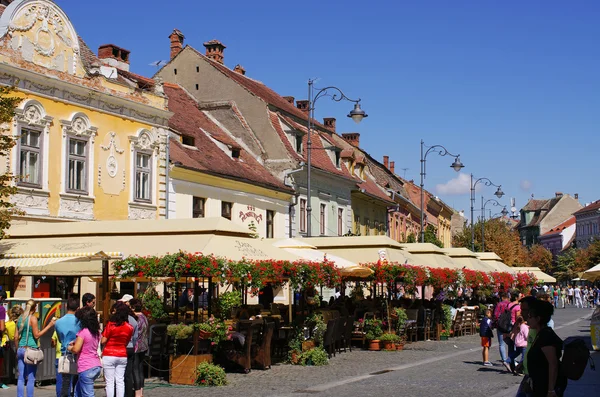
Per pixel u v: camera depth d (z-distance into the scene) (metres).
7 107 18.66
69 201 25.34
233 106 42.06
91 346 11.69
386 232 61.41
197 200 32.50
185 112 39.19
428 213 80.00
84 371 11.58
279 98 51.81
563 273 122.31
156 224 18.22
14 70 23.09
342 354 23.45
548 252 141.00
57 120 25.00
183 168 30.86
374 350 24.77
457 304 36.41
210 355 16.91
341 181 48.78
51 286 24.62
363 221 54.88
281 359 21.34
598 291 71.50
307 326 20.94
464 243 84.69
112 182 27.41
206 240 17.19
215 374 16.20
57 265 19.94
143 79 35.38
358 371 18.81
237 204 35.41
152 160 29.53
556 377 8.32
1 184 19.12
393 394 14.74
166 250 17.02
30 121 23.92
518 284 43.03
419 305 29.84
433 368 19.42
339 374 18.19
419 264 27.95
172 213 30.47
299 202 42.12
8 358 15.95
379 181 61.56
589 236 135.12
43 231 19.42
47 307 15.99
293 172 40.56
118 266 16.31
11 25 23.27
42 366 15.79
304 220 43.00
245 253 17.62
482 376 17.67
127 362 13.40
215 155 35.72
